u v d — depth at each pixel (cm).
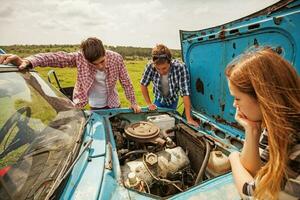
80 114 198
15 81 169
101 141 174
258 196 88
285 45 191
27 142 135
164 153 197
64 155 137
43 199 107
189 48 331
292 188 78
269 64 83
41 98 177
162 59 289
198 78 322
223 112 279
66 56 270
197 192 140
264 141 132
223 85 272
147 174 174
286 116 79
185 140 225
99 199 123
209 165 187
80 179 133
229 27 250
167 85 338
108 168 147
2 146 126
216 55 277
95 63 256
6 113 142
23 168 119
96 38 250
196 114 319
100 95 311
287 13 186
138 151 194
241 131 248
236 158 131
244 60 90
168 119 250
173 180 186
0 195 104
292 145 80
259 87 82
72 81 1306
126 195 134
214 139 213
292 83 81
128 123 252
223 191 141
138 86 1405
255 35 219
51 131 153
